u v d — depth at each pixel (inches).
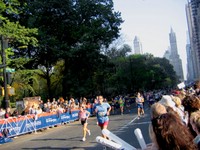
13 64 1266.0
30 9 1576.0
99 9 1793.8
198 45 7273.6
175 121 109.9
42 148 511.8
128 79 3065.9
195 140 142.7
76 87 1736.0
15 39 1171.9
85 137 605.0
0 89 751.7
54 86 2133.4
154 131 111.2
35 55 1649.9
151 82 4020.7
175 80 6756.9
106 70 1855.3
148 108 1584.6
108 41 1802.4
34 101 1104.2
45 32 1609.3
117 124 805.2
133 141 480.4
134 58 3275.1
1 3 1117.1
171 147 105.7
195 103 201.3
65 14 1728.6
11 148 566.6
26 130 808.9
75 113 1216.8
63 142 562.3
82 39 1664.6
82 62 1721.2
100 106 478.6
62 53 1583.4
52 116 982.4
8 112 756.6
